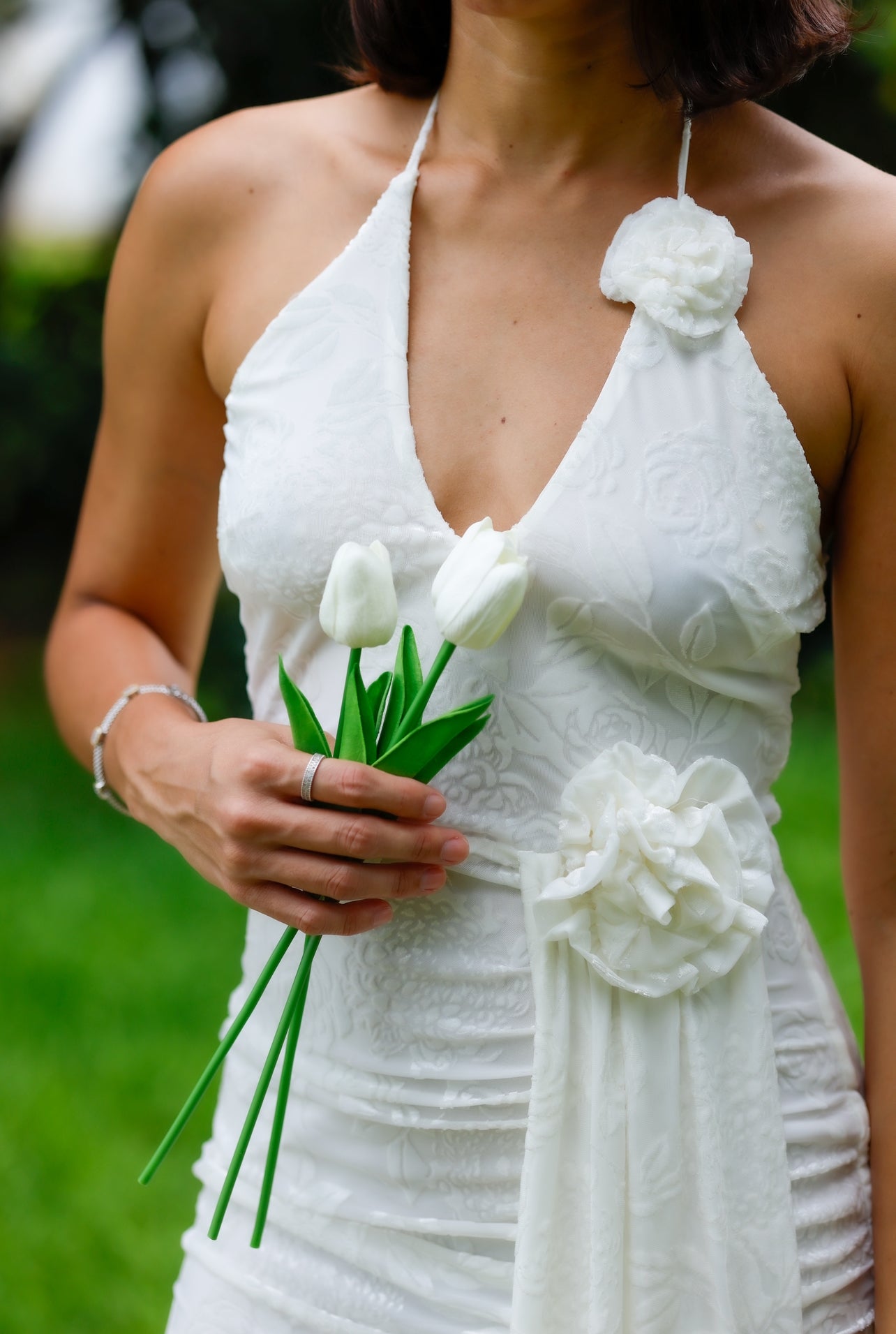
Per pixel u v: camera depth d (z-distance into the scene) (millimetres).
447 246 1259
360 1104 1181
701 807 1150
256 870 1097
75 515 7340
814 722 6086
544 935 1133
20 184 7047
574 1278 1134
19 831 5047
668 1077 1125
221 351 1319
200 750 1167
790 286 1179
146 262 1396
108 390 1481
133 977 3895
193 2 5438
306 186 1314
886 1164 1231
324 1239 1197
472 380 1200
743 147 1252
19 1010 3674
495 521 1165
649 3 1195
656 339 1165
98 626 1502
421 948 1170
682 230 1180
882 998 1258
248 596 1257
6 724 6305
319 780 1053
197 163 1364
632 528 1122
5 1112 3170
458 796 1160
